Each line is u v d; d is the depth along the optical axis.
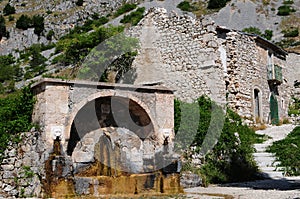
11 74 47.31
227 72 25.34
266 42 29.28
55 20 77.69
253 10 74.06
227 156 17.31
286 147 19.42
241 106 25.16
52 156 12.45
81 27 72.25
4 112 13.72
